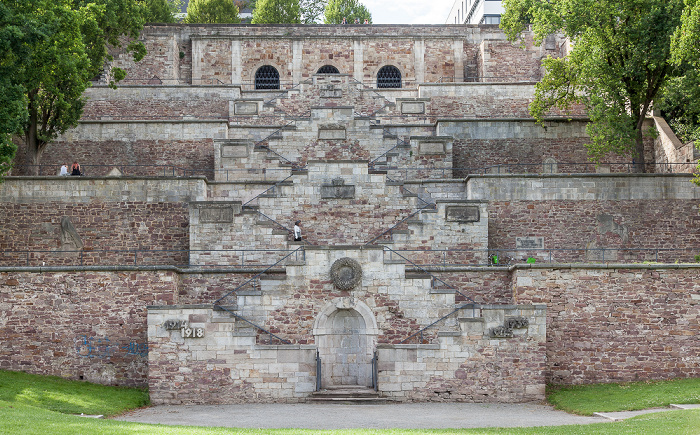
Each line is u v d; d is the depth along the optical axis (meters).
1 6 27.22
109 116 41.31
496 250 30.38
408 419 22.02
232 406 24.64
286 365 25.41
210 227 29.97
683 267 26.89
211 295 27.73
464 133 37.09
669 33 31.89
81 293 26.45
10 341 26.14
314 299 26.56
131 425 19.12
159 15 55.22
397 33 47.88
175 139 36.78
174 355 25.23
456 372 25.39
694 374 26.59
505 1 41.59
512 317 25.56
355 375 26.47
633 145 33.78
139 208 31.59
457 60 47.34
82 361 26.20
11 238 31.20
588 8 33.19
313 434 18.11
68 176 31.52
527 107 42.12
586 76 33.81
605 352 26.70
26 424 17.48
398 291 26.66
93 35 35.12
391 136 35.88
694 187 32.19
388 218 31.03
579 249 31.83
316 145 35.84
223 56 46.59
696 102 33.94
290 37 46.84
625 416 21.83
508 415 22.83
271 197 31.14
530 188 32.12
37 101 33.44
